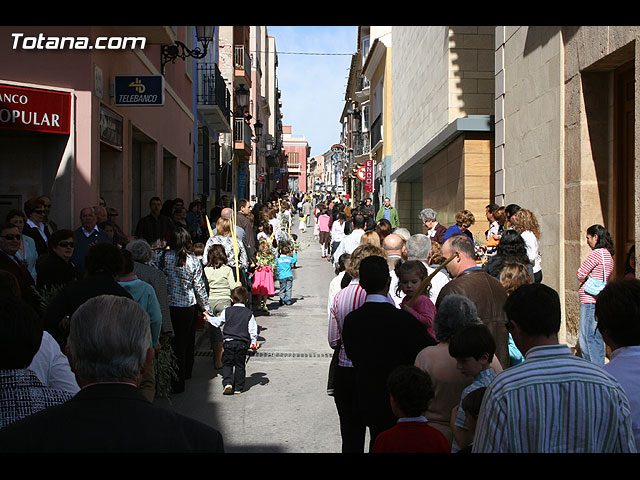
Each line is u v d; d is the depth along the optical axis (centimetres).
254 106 4469
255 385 739
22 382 259
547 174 907
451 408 361
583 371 240
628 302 272
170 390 684
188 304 712
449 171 1580
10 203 924
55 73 915
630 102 773
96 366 202
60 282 629
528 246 714
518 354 459
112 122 1049
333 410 643
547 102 905
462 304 365
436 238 954
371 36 3741
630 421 240
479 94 1543
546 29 904
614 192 801
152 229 1034
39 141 924
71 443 188
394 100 2622
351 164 5050
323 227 2484
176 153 1672
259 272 1258
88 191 927
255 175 4328
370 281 415
